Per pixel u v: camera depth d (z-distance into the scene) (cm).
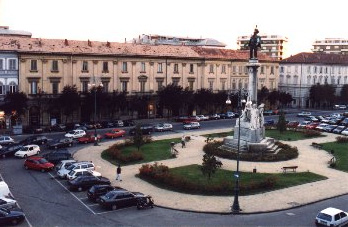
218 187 4216
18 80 8238
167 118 10125
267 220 3522
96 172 4766
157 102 10206
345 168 5347
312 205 3947
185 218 3541
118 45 9825
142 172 4775
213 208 3778
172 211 3722
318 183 4647
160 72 10219
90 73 9100
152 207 3797
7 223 3272
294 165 5459
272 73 12744
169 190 4316
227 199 4050
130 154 5628
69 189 4325
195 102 10312
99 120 9231
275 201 4003
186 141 7038
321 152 6325
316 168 5328
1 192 3844
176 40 14875
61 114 8750
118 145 6344
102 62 9256
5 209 3403
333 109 13712
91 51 9100
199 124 8831
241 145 6038
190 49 11125
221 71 11419
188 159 5662
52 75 8606
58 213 3603
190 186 4262
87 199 4012
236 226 3366
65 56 8706
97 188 3938
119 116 9625
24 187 4391
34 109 8488
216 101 10650
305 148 6606
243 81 11975
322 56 14712
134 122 9331
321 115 11538
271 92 12200
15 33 11062
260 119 6316
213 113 11144
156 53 10131
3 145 6688
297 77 14175
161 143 6838
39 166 5081
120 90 9562
